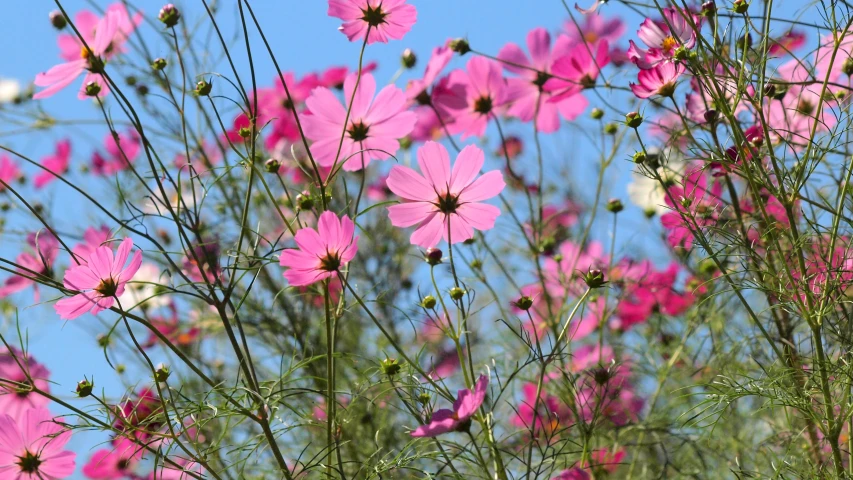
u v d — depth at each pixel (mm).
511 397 2008
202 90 1658
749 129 1749
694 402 2008
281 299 2164
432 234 1694
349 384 2059
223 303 1648
